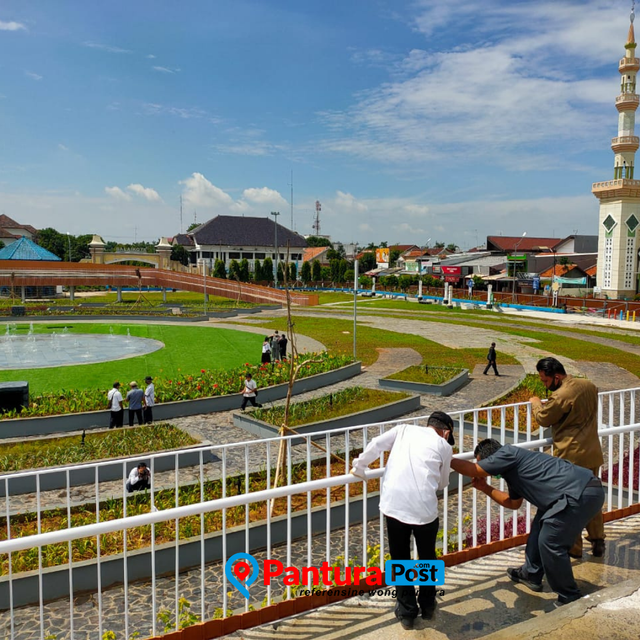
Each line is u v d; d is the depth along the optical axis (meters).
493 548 5.14
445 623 3.97
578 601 3.99
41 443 13.04
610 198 51.31
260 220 111.31
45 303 55.41
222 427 15.37
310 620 4.03
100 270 57.56
